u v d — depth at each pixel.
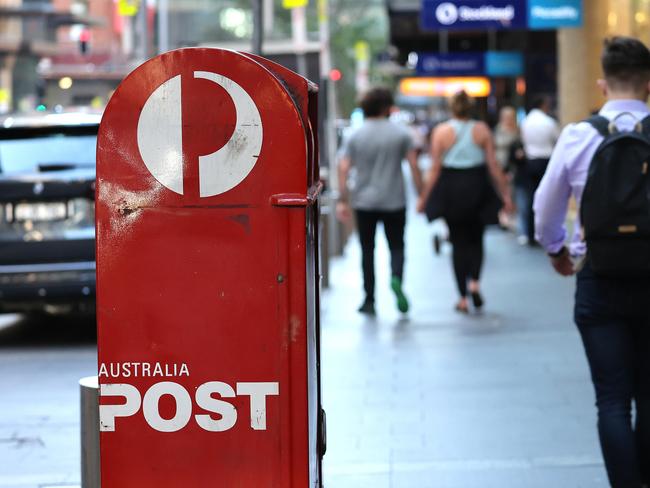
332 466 6.33
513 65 30.41
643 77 5.09
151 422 3.80
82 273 9.92
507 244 18.55
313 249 4.00
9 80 46.19
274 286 3.76
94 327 11.80
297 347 3.77
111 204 3.76
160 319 3.78
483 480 6.01
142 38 21.97
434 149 11.21
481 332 10.42
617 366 4.97
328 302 12.67
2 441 7.07
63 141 10.12
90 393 4.48
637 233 4.77
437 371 8.77
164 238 3.76
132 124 3.74
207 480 3.80
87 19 49.50
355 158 11.31
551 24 16.38
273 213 3.74
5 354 10.20
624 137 4.81
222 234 3.75
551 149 17.09
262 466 3.79
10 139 10.06
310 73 17.64
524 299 12.42
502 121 18.72
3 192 9.90
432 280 14.53
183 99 3.73
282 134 3.72
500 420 7.24
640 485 4.91
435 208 11.25
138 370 3.79
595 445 6.61
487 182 11.19
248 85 3.71
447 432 6.99
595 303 4.98
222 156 3.73
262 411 3.79
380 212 11.28
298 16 18.28
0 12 48.06
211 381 3.78
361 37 45.59
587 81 16.48
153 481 3.81
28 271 9.89
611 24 14.86
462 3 17.56
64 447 6.91
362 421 7.31
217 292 3.76
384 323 11.12
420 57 30.34
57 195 9.92
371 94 11.26
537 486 5.89
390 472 6.19
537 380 8.36
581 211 4.90
